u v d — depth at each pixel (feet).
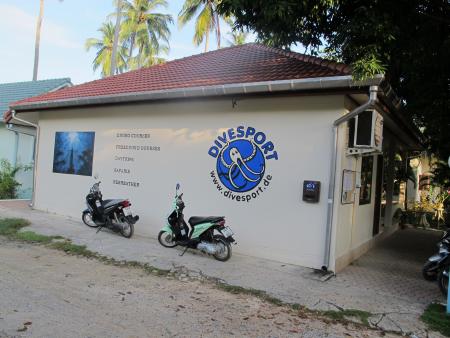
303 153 23.36
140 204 30.45
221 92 24.17
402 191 50.16
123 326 14.34
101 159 33.30
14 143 53.47
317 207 22.90
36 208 38.93
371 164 30.86
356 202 26.73
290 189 23.75
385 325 15.93
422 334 15.35
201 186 27.32
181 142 28.40
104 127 33.22
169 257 23.94
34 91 59.77
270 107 24.52
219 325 15.07
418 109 31.45
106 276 20.17
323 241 22.67
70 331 13.57
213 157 26.84
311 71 22.49
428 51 23.89
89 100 31.19
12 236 27.58
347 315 16.67
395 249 32.81
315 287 19.92
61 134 36.94
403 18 21.61
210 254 23.95
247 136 25.36
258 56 31.30
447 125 30.78
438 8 22.71
